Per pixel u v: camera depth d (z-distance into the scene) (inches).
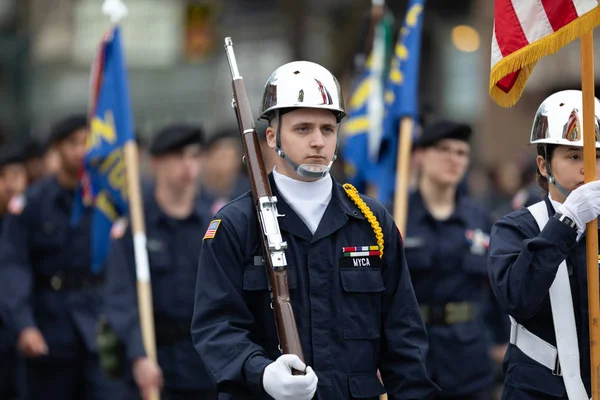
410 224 830.5
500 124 2380.7
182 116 2977.4
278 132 500.7
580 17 514.6
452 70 2672.2
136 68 3014.3
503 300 522.3
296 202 502.9
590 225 513.7
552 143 535.5
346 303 498.0
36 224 961.5
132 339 812.6
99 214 919.7
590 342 514.6
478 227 837.8
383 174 943.0
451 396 807.1
